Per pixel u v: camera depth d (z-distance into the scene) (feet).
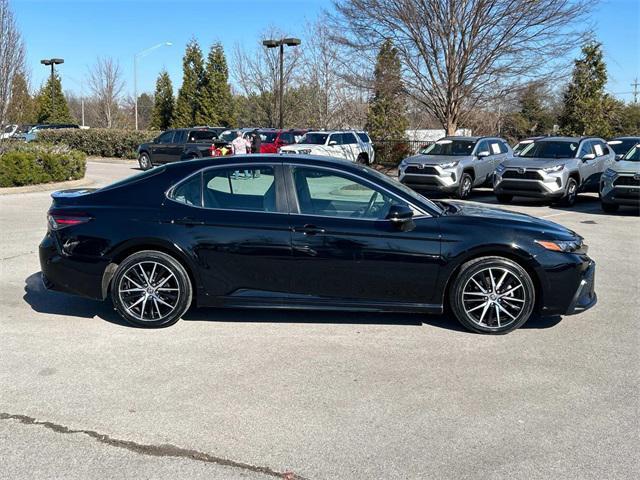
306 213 17.25
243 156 18.11
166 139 85.05
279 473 10.34
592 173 53.21
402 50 72.95
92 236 17.43
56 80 170.09
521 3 65.62
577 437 11.62
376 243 16.87
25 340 16.57
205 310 19.40
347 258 16.92
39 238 31.65
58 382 13.92
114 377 14.21
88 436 11.54
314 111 127.03
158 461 10.69
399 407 12.80
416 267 16.96
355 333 17.34
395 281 17.06
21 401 12.96
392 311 17.40
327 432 11.73
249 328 17.71
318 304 17.31
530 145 54.70
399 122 93.66
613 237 34.58
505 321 17.35
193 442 11.34
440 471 10.42
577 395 13.47
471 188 56.49
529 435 11.69
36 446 11.18
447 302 17.72
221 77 144.87
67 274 17.72
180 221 17.29
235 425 11.98
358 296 17.25
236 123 151.53
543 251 16.90
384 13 70.59
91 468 10.47
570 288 17.03
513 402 13.09
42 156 59.21
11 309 19.36
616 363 15.34
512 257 17.07
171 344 16.37
